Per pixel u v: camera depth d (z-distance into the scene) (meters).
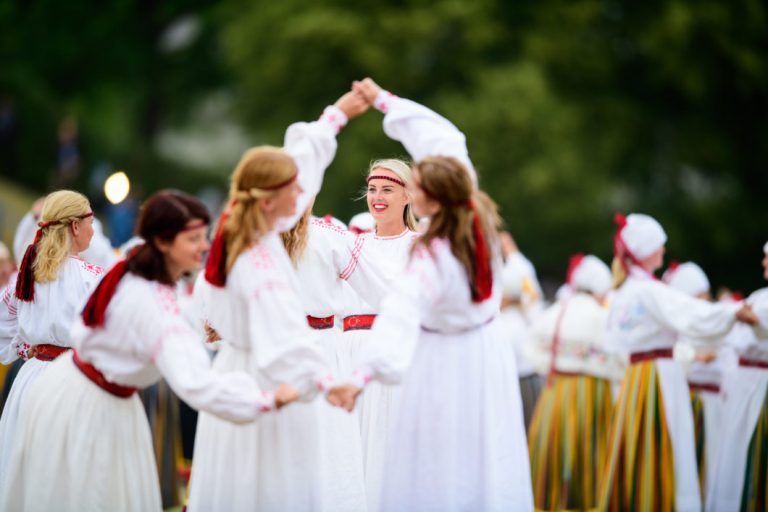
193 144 61.03
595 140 43.59
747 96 45.38
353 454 9.38
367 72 41.53
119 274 7.32
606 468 11.88
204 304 8.62
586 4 43.34
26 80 42.75
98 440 7.42
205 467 7.70
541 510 13.90
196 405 7.07
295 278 7.62
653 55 43.84
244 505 7.52
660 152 46.12
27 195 38.34
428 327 7.96
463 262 7.73
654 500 11.42
